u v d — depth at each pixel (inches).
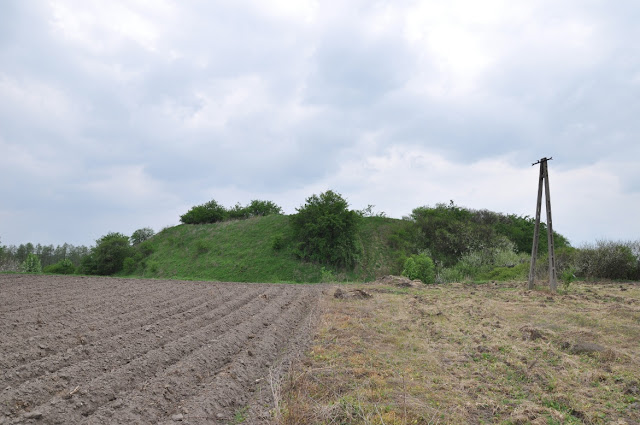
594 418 212.7
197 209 2186.3
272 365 300.4
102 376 243.9
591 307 523.2
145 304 529.3
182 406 217.6
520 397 241.8
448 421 207.0
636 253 925.2
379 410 214.2
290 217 1710.1
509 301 604.1
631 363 299.9
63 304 521.0
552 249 708.0
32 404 211.2
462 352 332.8
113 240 1772.9
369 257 1640.0
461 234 1674.5
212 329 379.6
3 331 359.6
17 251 2436.0
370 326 424.8
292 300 613.0
